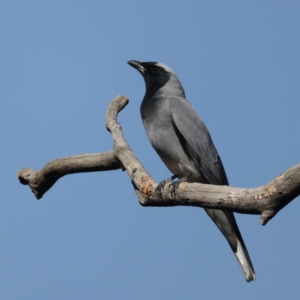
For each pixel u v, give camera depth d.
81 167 11.29
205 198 8.61
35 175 11.85
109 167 11.14
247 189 7.99
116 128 11.57
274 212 7.72
